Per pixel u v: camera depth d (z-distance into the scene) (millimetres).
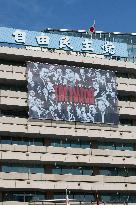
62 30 94875
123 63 88062
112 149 84062
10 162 75625
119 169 83125
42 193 76562
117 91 86688
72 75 83312
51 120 79250
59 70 82688
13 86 81938
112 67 87688
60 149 78000
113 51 88062
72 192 78188
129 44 97250
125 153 82188
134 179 81250
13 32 81938
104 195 80312
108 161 79812
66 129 79250
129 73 91250
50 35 84250
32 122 77750
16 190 74688
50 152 77188
